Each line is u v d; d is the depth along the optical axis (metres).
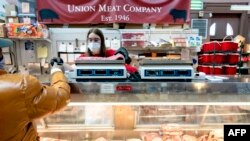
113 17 3.52
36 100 0.76
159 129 1.42
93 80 1.06
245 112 1.40
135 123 1.42
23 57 3.38
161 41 3.70
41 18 3.44
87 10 3.48
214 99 1.11
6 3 3.21
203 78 1.21
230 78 1.26
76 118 1.41
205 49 4.18
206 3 5.46
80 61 1.05
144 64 1.09
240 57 4.28
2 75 0.77
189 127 1.42
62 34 3.62
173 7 3.59
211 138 1.35
